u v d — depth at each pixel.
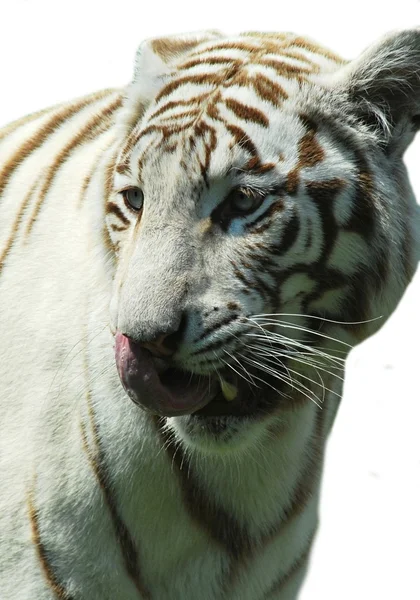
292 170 7.05
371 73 7.39
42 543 7.86
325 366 7.73
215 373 7.09
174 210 6.91
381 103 7.47
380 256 7.44
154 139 7.07
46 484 7.80
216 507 7.96
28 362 7.93
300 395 7.75
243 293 6.98
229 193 6.97
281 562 8.37
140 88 7.54
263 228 6.99
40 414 7.83
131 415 7.59
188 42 8.09
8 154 8.98
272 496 8.05
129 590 8.05
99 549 7.88
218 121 7.03
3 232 8.49
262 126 7.08
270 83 7.27
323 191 7.13
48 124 9.04
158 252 6.81
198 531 7.97
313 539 8.70
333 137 7.28
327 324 7.54
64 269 7.98
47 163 8.62
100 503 7.76
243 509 8.01
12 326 8.05
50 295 7.98
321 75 7.43
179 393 7.01
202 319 6.82
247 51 7.66
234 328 6.94
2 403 8.02
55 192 8.35
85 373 7.70
